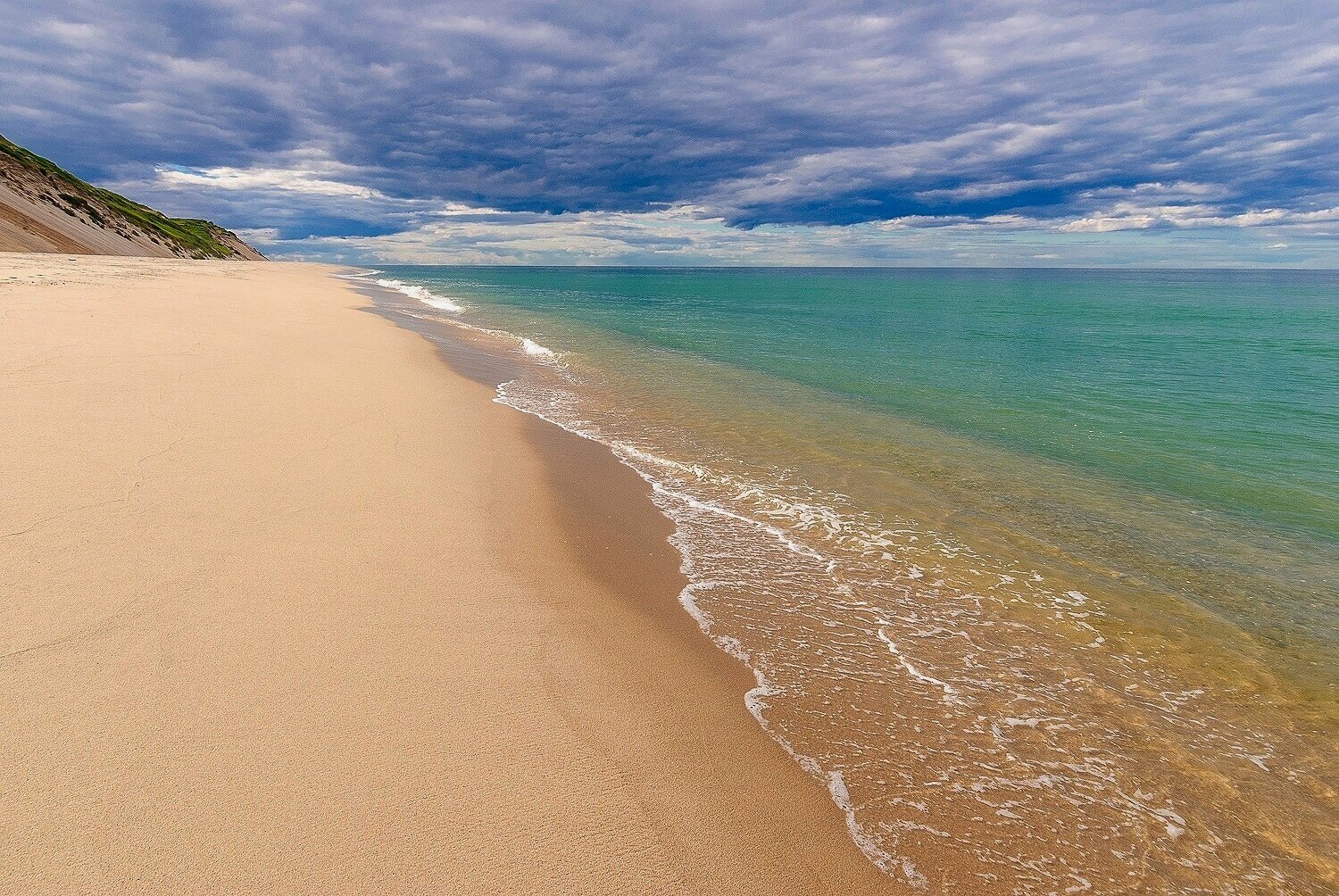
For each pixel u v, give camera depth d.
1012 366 21.44
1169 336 30.27
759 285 89.94
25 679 3.75
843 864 3.47
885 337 29.00
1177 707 5.20
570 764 3.83
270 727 3.66
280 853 2.92
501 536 7.00
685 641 5.59
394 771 3.50
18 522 5.50
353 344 17.58
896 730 4.70
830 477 10.25
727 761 4.14
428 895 2.85
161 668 4.02
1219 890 3.60
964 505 9.26
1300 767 4.60
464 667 4.58
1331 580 7.32
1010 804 4.08
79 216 57.59
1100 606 6.69
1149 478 10.57
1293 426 13.85
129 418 8.40
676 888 3.13
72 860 2.74
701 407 14.59
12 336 11.98
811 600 6.56
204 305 20.48
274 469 7.55
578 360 20.58
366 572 5.66
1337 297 66.69
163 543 5.51
